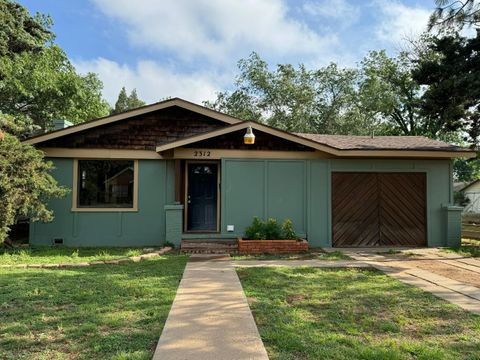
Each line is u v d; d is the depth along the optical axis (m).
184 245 8.93
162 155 9.81
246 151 9.84
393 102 27.50
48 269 6.68
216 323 3.87
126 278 5.89
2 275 6.05
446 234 10.16
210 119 10.42
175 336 3.50
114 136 9.91
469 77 10.05
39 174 8.39
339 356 3.11
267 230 9.15
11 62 15.73
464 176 42.38
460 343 3.44
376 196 10.17
